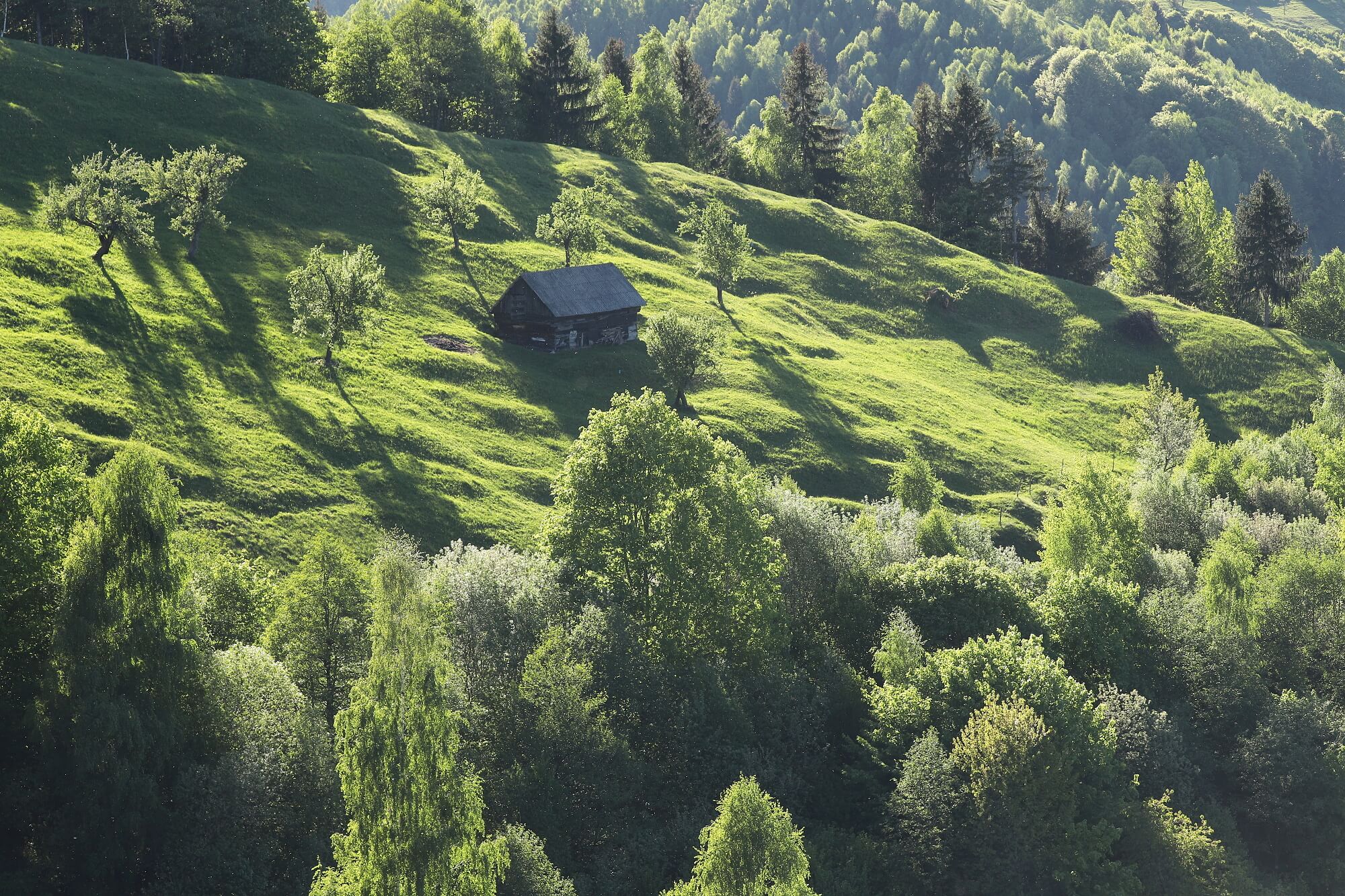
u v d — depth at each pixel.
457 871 56.03
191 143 196.12
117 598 64.12
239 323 153.75
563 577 89.44
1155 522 144.38
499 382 161.88
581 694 76.69
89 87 198.00
